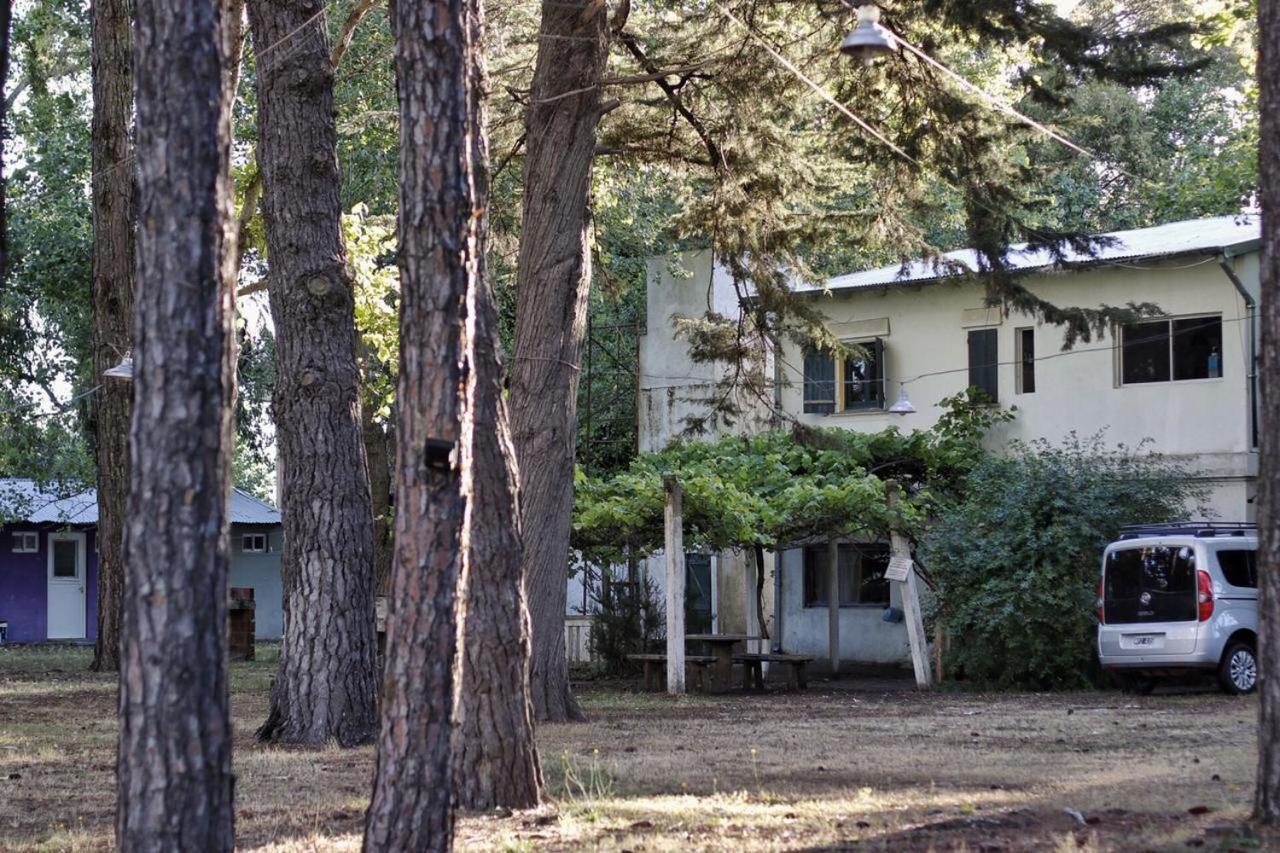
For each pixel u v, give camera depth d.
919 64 17.67
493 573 9.55
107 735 15.12
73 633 40.81
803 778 11.11
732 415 22.67
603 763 12.13
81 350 34.91
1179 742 13.70
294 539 14.08
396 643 6.68
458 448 6.71
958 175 17.98
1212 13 24.30
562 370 17.08
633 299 35.84
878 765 12.00
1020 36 16.34
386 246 23.27
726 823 8.83
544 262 17.00
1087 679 21.83
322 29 14.27
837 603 25.97
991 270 18.28
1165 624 20.50
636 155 20.61
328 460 14.03
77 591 40.94
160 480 5.45
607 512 21.98
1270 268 8.45
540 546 16.89
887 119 18.38
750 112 19.23
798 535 23.22
